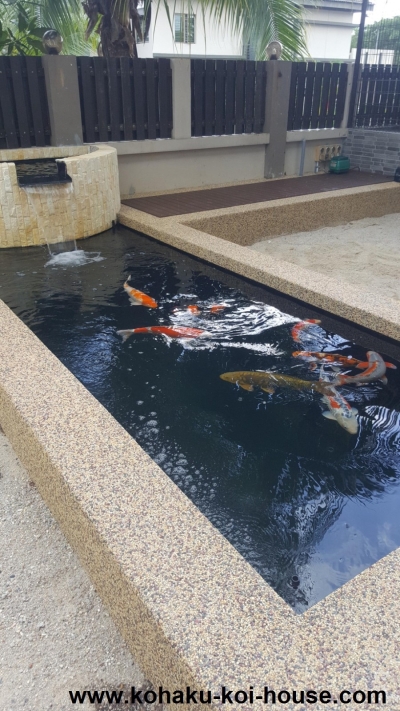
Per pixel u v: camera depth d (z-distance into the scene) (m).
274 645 1.48
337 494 2.50
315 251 6.39
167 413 3.02
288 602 1.99
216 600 1.61
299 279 4.45
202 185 8.35
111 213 6.36
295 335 3.90
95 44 11.93
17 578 2.18
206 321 4.11
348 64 9.24
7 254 5.50
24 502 2.58
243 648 1.47
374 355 3.63
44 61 6.75
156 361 3.54
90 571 2.07
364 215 7.95
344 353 3.67
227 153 8.44
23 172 6.49
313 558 2.18
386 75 9.85
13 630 1.98
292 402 3.13
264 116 8.67
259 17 8.87
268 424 2.94
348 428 2.93
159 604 1.59
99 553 1.89
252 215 6.62
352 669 1.42
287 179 8.90
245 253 5.11
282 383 3.32
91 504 1.97
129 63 7.23
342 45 18.72
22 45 8.21
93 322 4.05
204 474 2.60
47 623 2.01
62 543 2.35
